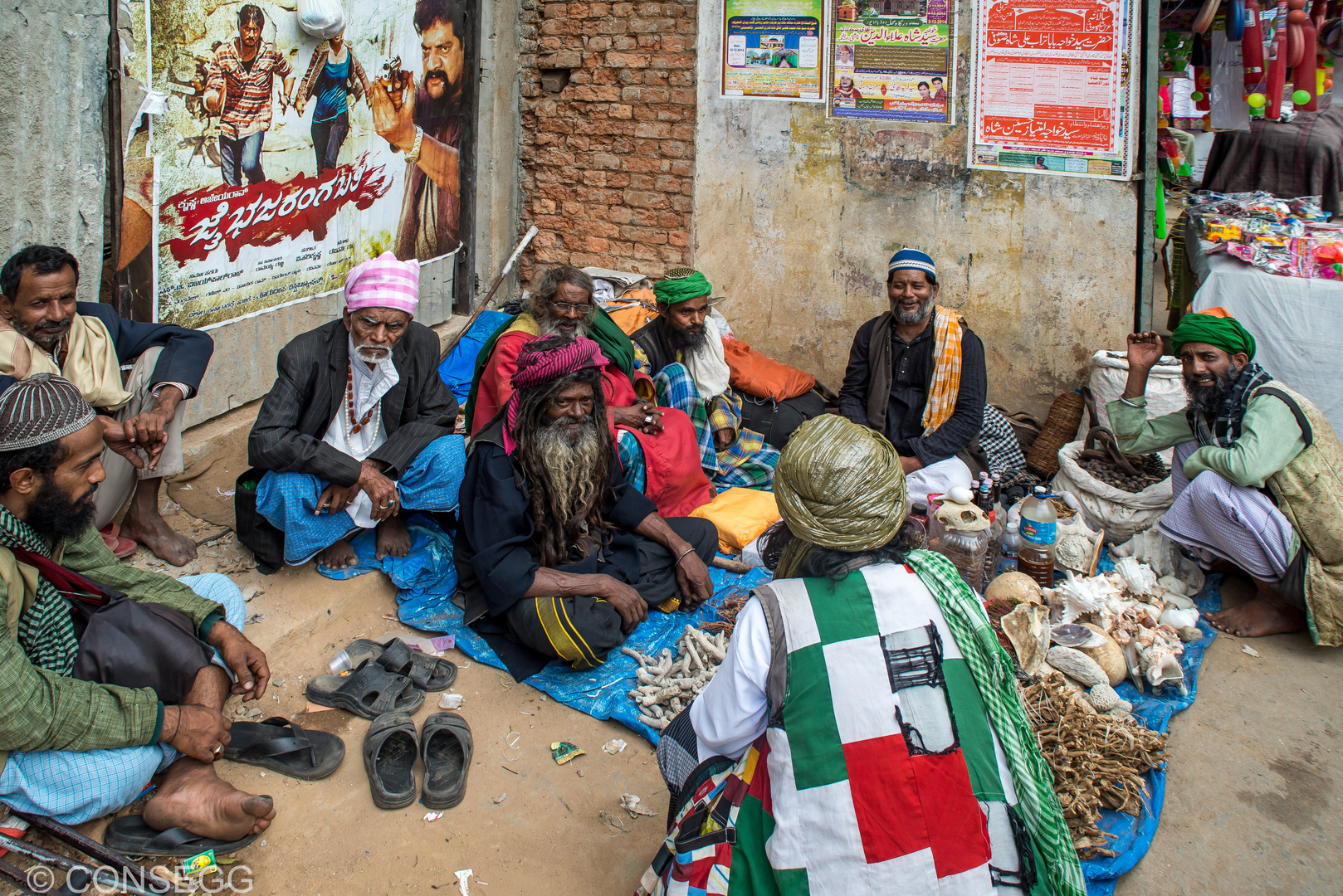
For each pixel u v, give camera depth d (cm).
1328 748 334
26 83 349
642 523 388
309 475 363
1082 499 455
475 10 590
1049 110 522
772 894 206
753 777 215
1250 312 521
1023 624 336
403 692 339
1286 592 384
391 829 291
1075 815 287
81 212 377
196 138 417
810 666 203
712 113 604
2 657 241
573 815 299
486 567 347
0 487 254
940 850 197
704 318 498
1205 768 325
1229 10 554
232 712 330
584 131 645
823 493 205
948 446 479
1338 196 631
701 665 350
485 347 455
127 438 339
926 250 571
